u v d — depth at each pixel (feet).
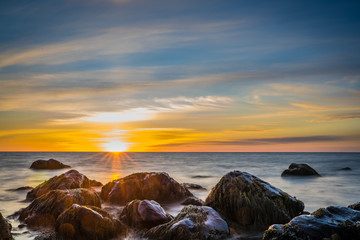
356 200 63.46
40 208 41.22
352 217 29.04
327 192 73.92
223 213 41.81
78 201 41.96
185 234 30.25
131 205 39.73
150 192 57.98
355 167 158.81
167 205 54.95
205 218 32.99
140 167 159.02
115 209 50.29
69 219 33.63
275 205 39.40
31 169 140.97
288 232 26.76
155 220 36.47
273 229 27.76
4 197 62.44
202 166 168.55
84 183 61.67
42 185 61.16
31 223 39.22
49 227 38.17
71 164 188.03
